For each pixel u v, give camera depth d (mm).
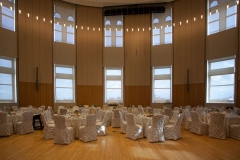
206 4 11391
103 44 13867
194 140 5516
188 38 12148
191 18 12070
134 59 13695
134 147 4758
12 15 10648
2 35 9969
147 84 13391
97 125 6109
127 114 5730
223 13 10531
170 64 12859
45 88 11922
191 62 11930
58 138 5043
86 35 13656
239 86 9445
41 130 7105
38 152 4309
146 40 13570
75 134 5613
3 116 5898
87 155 4109
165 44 13078
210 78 11180
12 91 10523
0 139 5594
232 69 9969
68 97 13102
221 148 4680
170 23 13148
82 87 13367
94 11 13859
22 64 10914
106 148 4652
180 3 12625
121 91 13953
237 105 9477
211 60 11133
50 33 12359
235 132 5656
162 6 13023
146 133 5695
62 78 12875
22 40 10969
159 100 13305
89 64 13578
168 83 13086
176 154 4207
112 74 13977
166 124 5973
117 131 7000
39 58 11727
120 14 13445
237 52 9625
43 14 12055
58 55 12609
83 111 7898
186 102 12047
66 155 4102
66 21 13219
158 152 4352
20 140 5469
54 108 12281
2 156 4035
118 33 14008
